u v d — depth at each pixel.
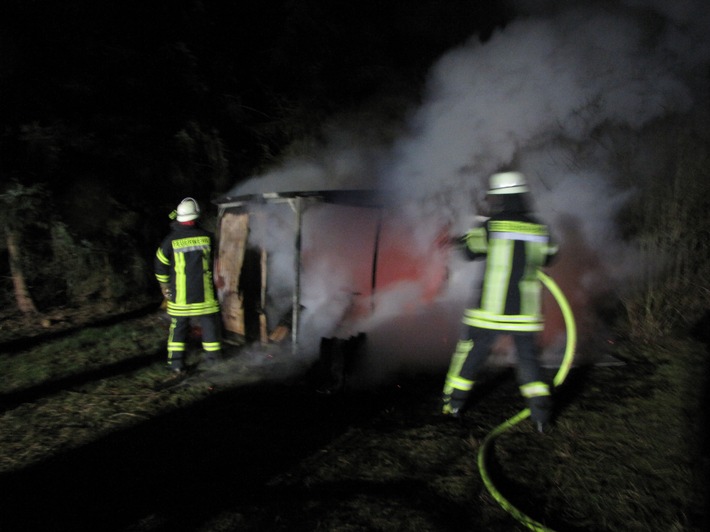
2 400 4.49
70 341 6.02
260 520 2.88
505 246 3.60
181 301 4.86
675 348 5.48
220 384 4.79
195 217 4.90
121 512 2.97
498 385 4.68
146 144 8.59
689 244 5.91
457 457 3.50
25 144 7.61
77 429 3.96
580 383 4.67
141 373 5.05
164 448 3.67
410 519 2.88
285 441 3.75
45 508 3.02
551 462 3.43
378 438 3.75
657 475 3.28
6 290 7.49
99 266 7.65
